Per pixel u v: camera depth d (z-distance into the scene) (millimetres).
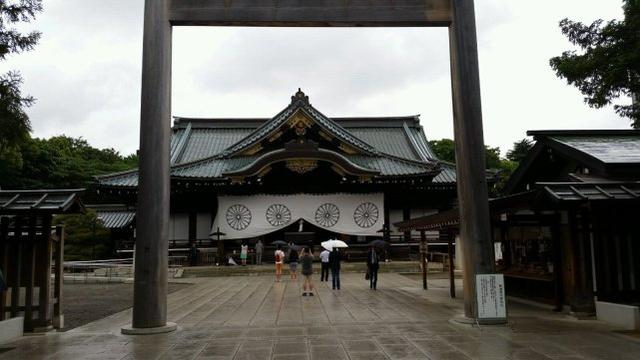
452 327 9070
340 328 9125
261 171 28828
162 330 8805
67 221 30406
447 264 26625
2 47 12188
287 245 25375
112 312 12312
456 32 10039
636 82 14883
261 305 13141
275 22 9969
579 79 16234
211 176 29547
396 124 41375
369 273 19266
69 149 60844
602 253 9758
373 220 30672
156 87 9430
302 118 30500
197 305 13438
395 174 29812
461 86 9883
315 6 10000
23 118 13008
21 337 8602
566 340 7719
